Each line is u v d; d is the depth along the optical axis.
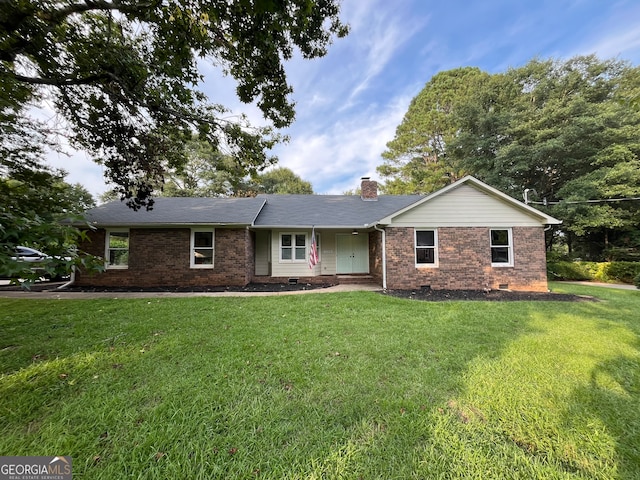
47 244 2.77
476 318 5.68
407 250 10.28
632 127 14.98
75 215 3.04
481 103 20.70
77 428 2.25
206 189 27.69
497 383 3.03
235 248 11.09
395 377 3.16
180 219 10.84
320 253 13.01
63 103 7.41
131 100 7.16
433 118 25.17
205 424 2.31
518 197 17.98
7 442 2.09
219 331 4.72
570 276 15.19
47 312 5.97
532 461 1.97
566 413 2.50
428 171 25.34
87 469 1.87
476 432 2.26
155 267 10.80
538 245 10.34
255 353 3.79
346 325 5.13
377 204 14.55
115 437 2.16
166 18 5.04
